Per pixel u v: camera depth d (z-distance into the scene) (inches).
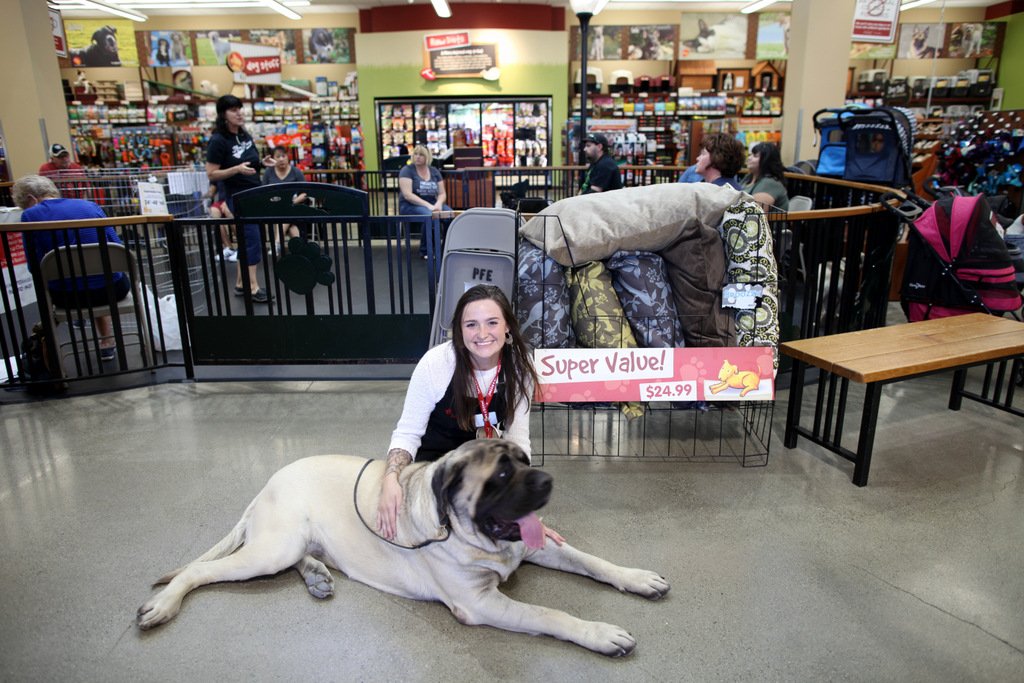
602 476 115.7
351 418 140.1
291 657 74.8
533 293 120.5
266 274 155.0
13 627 79.9
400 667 73.5
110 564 91.8
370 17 500.4
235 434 132.7
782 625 79.6
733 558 92.6
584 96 318.0
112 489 111.7
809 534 98.0
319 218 151.0
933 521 101.0
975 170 299.3
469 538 73.1
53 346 152.6
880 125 227.5
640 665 73.5
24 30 302.2
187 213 250.4
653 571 88.7
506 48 488.1
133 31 510.9
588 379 111.9
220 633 78.5
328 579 84.5
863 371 104.3
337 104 519.2
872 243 156.9
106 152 465.1
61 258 150.6
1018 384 155.2
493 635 78.2
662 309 119.1
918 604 83.0
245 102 514.3
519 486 67.9
